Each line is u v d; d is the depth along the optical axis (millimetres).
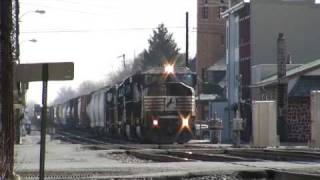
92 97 87562
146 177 20734
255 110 48281
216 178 21641
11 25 17812
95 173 23078
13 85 17719
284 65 67188
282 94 66500
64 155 36812
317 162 29047
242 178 22359
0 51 17625
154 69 53312
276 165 25609
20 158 33219
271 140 47875
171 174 21500
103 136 78000
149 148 46969
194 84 53531
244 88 86625
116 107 66750
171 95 52406
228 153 42781
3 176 17219
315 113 45375
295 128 66000
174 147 47938
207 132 77938
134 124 56281
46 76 15961
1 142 17297
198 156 36500
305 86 65625
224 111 85625
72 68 16000
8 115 17500
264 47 87625
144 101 52500
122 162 30547
